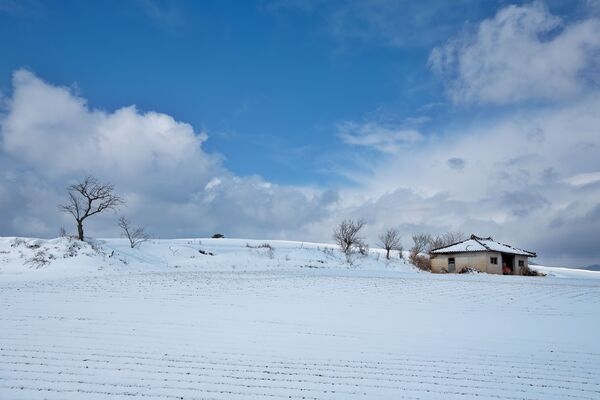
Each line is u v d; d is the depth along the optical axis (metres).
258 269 37.53
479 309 18.05
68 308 15.86
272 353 11.19
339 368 10.19
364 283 26.17
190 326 13.66
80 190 41.59
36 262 34.03
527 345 12.42
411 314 16.61
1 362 9.97
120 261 38.50
